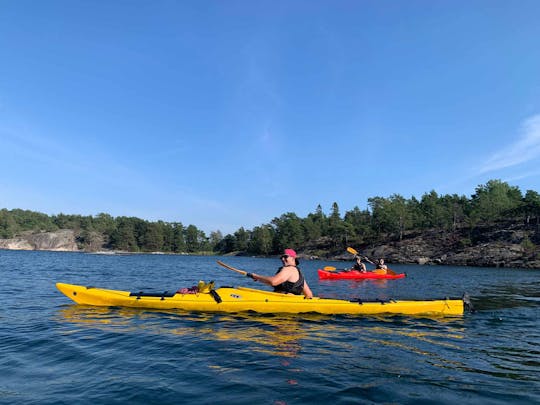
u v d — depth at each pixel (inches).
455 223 2920.8
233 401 136.3
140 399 137.9
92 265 1294.3
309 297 338.6
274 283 328.5
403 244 2854.3
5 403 133.9
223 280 764.0
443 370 177.3
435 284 735.7
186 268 1307.8
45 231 6141.7
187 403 134.5
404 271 1451.8
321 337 235.8
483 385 158.7
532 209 2439.7
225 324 266.7
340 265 2103.8
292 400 137.9
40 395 141.6
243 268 1433.3
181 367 173.9
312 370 171.6
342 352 203.2
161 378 159.6
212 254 5418.3
